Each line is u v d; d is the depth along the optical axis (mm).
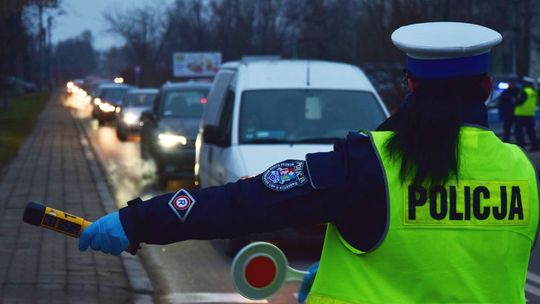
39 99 97875
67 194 19016
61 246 12242
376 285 3344
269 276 3791
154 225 3406
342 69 14594
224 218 3391
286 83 14008
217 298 10305
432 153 3328
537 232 3510
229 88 14602
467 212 3359
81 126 53000
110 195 18984
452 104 3422
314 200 3377
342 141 3502
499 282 3381
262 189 3410
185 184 22797
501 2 33031
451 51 3367
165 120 22828
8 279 10125
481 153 3424
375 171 3348
